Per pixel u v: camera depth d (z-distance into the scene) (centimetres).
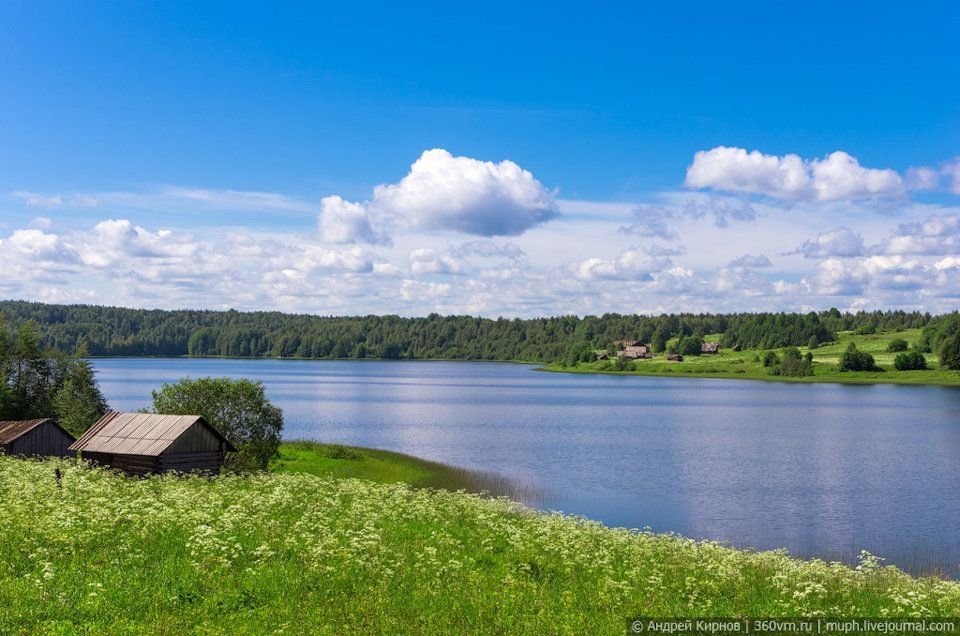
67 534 1983
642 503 5134
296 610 1578
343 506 2866
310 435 9281
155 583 1683
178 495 2652
